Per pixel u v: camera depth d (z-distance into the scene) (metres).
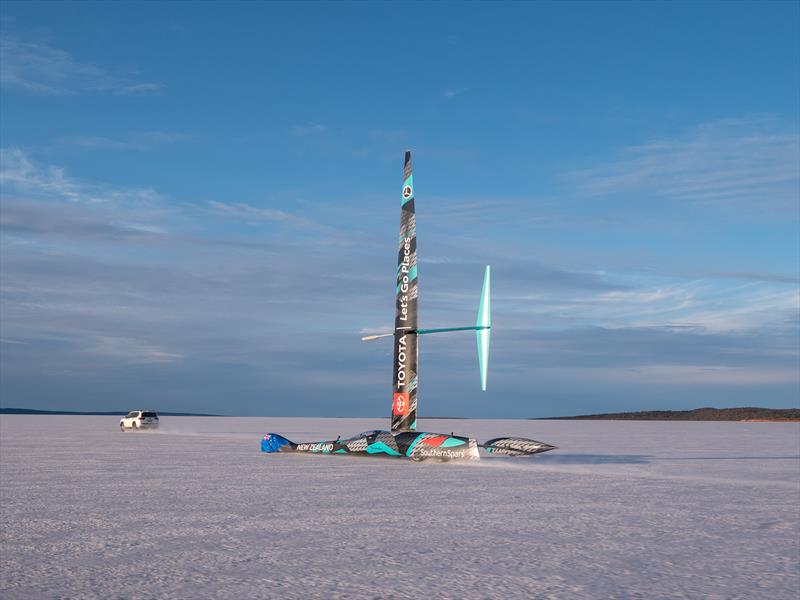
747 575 8.94
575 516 13.56
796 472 23.89
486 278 27.56
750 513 14.09
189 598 7.77
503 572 9.02
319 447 30.73
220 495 16.31
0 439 45.91
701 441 51.81
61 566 9.19
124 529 11.80
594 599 7.84
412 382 29.20
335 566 9.27
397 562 9.53
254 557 9.77
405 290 29.58
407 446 28.03
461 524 12.55
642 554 10.14
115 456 29.30
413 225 29.70
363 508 14.40
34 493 16.50
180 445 39.00
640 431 84.12
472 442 27.06
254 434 60.12
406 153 30.14
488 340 27.41
